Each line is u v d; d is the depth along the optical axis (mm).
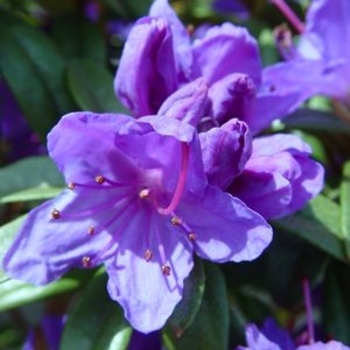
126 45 239
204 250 227
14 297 241
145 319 223
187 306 228
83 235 229
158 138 227
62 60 281
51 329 303
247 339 243
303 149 232
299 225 251
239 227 223
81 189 230
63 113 278
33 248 225
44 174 254
